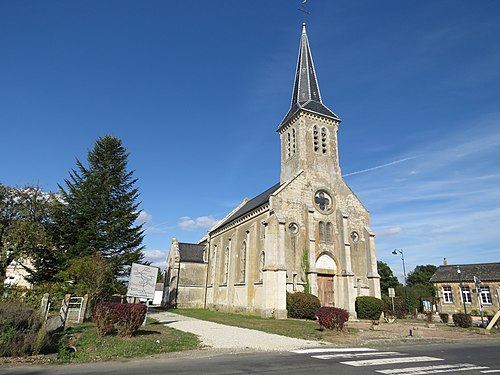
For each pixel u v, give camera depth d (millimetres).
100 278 21188
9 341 10602
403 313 34188
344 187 32656
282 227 27219
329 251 29438
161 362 10094
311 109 33625
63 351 11016
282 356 11141
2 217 24891
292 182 30062
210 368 9094
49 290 21453
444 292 48094
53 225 27062
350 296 27750
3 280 23797
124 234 29344
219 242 40688
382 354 11664
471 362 10453
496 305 42938
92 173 30109
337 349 12812
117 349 11500
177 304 42750
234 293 33031
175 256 44656
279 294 25500
